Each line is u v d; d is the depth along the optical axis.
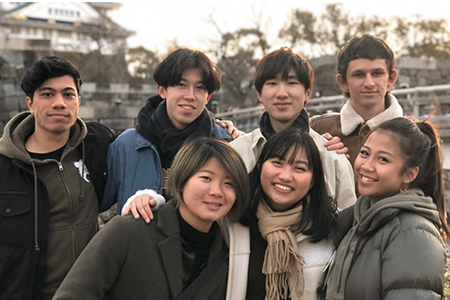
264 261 2.14
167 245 1.92
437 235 1.76
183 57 2.62
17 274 2.25
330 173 2.65
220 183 1.94
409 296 1.63
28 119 2.52
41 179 2.41
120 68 26.16
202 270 2.01
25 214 2.30
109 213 5.32
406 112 9.63
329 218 2.20
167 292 1.90
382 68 3.10
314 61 19.00
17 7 43.97
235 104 24.72
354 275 1.85
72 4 45.25
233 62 25.17
